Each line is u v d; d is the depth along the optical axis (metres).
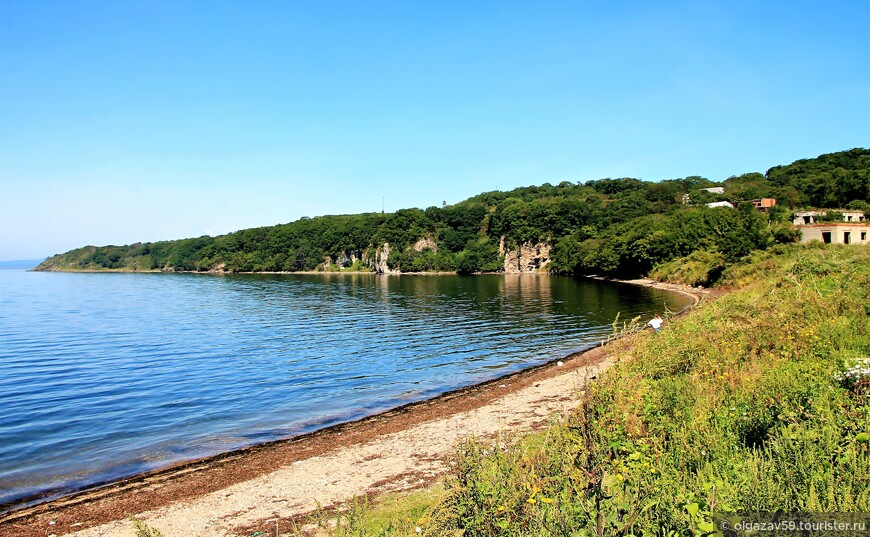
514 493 6.57
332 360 32.09
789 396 8.76
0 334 46.31
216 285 125.44
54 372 29.47
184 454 16.62
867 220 69.62
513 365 29.58
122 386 25.80
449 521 7.00
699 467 7.32
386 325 48.53
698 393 10.91
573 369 26.42
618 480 5.97
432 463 14.67
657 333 19.58
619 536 5.68
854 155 132.25
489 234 168.50
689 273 77.25
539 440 11.80
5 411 21.55
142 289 117.00
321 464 15.32
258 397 23.53
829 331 12.94
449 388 24.78
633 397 10.26
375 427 18.84
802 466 6.17
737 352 13.73
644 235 98.81
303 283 127.50
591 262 113.88
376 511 11.22
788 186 120.75
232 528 11.55
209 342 40.00
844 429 7.23
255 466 15.41
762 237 64.25
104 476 14.94
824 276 22.72
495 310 58.22
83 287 128.62
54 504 13.17
